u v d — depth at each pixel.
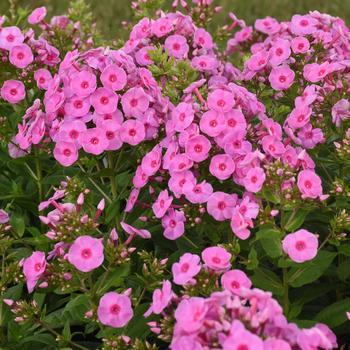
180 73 1.19
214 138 1.06
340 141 1.19
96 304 1.03
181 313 0.85
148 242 1.20
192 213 1.10
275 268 1.20
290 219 1.02
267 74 1.27
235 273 0.93
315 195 1.00
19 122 1.27
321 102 1.17
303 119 1.10
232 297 0.88
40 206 1.04
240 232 1.01
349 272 1.11
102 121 1.10
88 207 1.17
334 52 1.29
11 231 1.18
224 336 0.83
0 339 1.12
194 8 1.47
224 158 1.05
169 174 1.11
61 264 1.01
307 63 1.26
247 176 1.01
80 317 1.09
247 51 1.55
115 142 1.10
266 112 1.29
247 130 1.09
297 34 1.30
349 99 1.17
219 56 1.54
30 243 1.20
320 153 1.22
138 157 1.17
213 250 0.97
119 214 1.18
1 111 1.32
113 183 1.17
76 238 1.00
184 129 1.07
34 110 1.14
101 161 1.28
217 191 1.09
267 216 1.02
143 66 1.29
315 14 1.31
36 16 1.46
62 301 1.16
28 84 1.29
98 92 1.10
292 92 1.24
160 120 1.11
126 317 0.97
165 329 0.95
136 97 1.10
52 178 1.25
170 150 1.07
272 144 1.06
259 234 1.00
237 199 1.06
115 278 1.02
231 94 1.07
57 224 1.01
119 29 2.33
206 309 0.84
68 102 1.11
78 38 1.49
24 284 1.23
